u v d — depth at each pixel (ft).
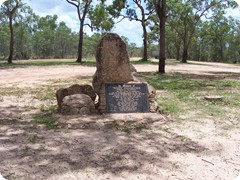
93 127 20.70
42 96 33.27
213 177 13.47
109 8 105.09
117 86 23.94
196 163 14.94
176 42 187.93
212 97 31.07
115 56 24.58
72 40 257.75
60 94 25.11
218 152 16.47
